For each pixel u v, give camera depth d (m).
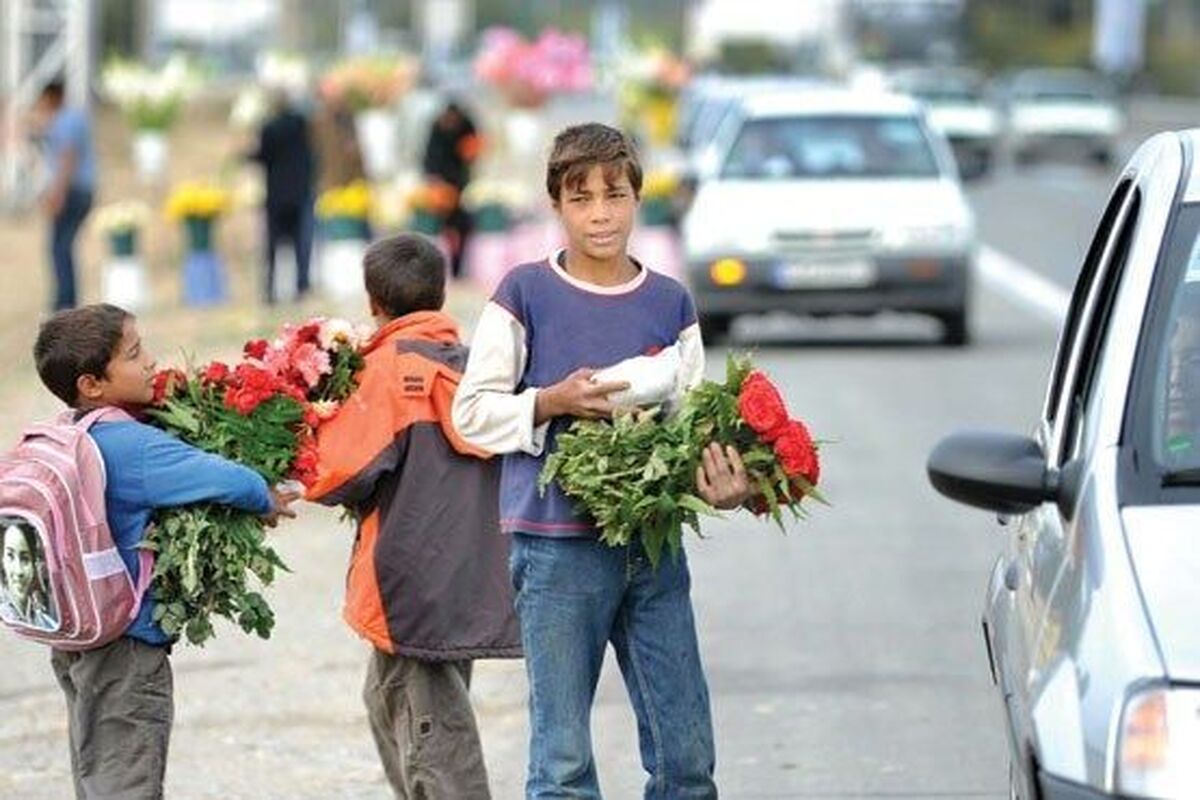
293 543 25.20
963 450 11.02
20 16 70.75
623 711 18.59
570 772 12.12
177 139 110.00
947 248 41.47
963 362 40.28
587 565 12.09
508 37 81.38
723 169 42.78
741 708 18.41
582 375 11.87
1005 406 34.62
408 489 13.34
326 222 52.78
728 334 43.00
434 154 55.25
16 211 71.56
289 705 18.80
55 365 12.69
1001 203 86.00
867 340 44.44
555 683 12.16
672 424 11.79
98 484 12.41
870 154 42.78
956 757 16.95
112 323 12.70
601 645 12.32
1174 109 160.50
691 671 12.36
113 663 12.75
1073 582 10.12
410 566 13.35
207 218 51.75
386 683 13.71
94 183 45.12
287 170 49.66
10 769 17.19
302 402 13.12
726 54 138.75
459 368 13.43
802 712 18.27
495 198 57.06
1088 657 9.65
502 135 114.38
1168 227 11.55
